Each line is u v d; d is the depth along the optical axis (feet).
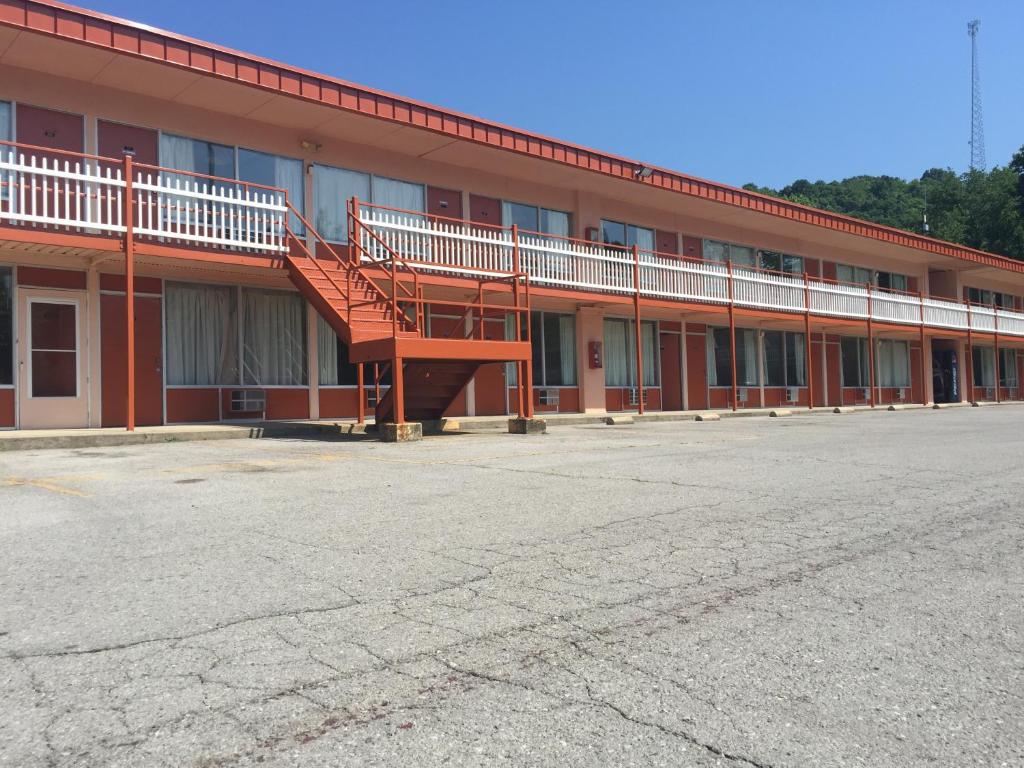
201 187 48.16
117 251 39.73
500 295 58.39
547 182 66.18
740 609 11.42
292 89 45.78
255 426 44.39
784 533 16.28
